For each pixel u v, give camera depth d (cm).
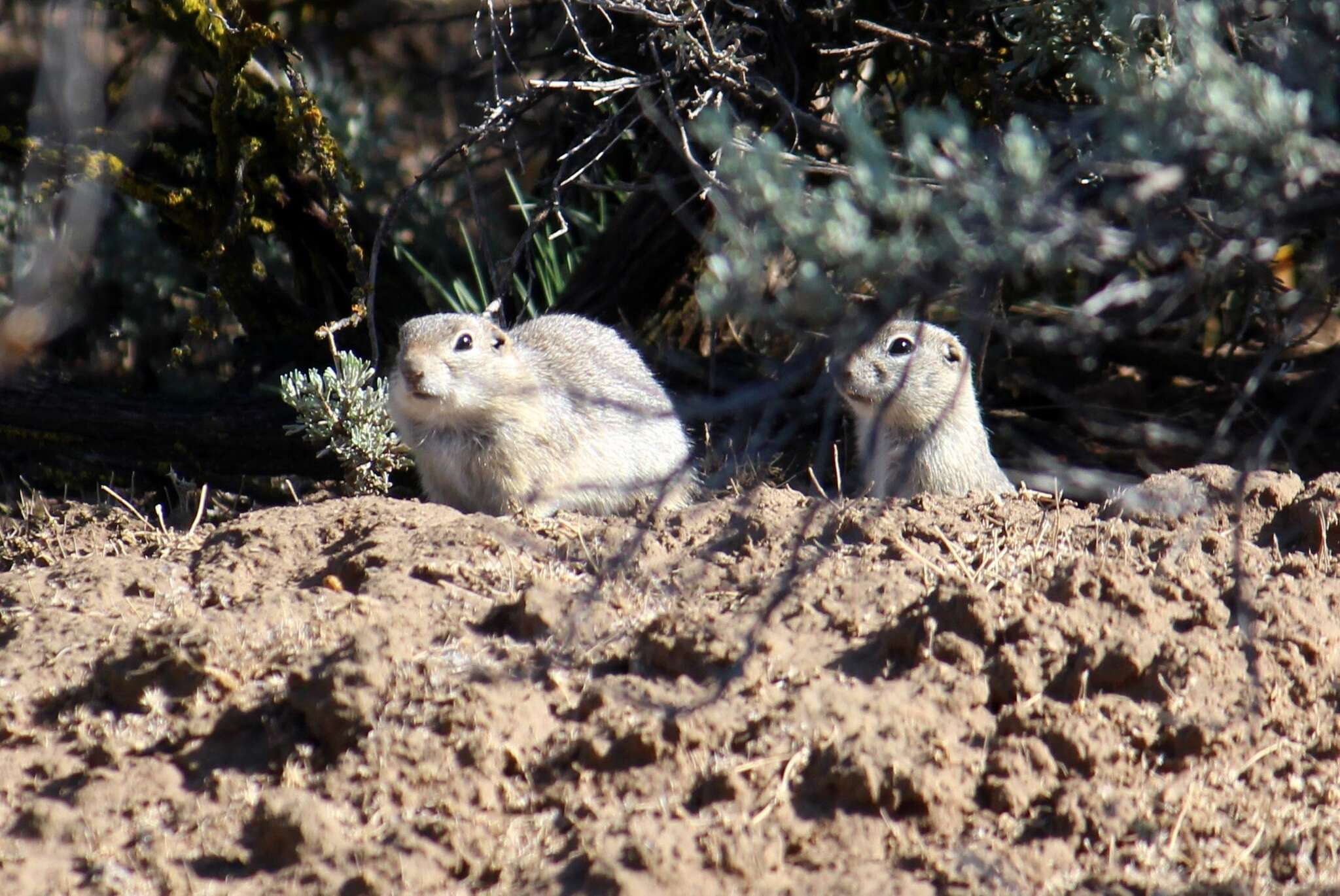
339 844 710
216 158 1688
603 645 823
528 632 841
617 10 1298
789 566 892
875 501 994
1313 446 1569
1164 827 695
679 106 1361
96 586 944
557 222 1855
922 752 726
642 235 1689
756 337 1673
